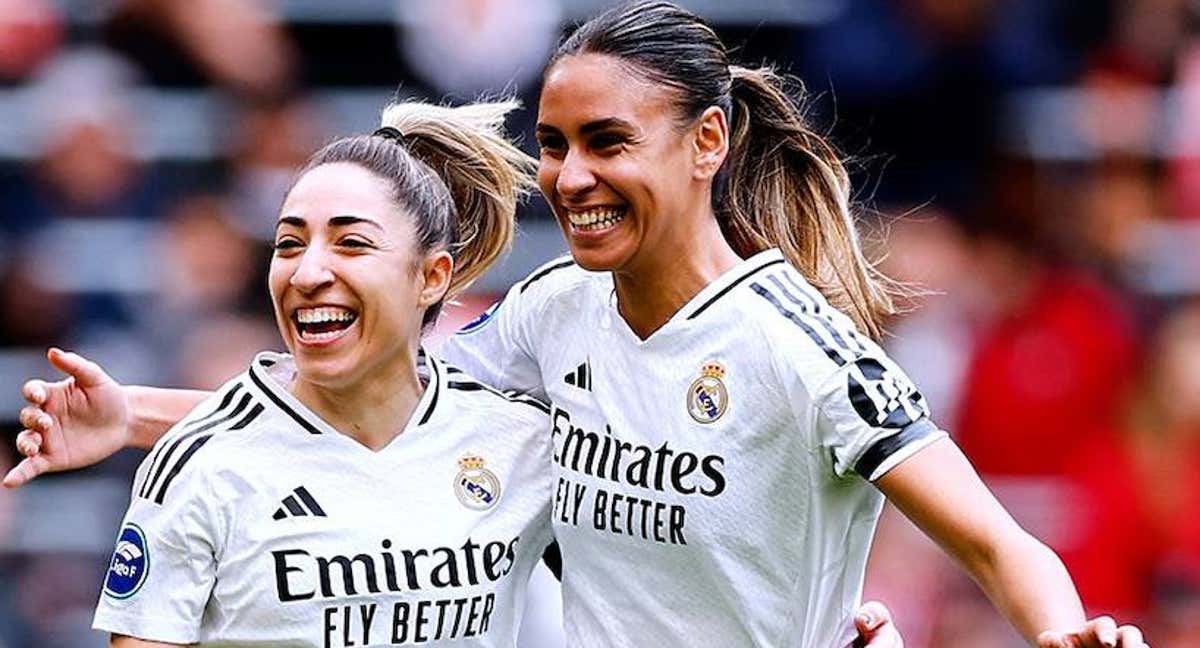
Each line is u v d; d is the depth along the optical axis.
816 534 12.80
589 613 13.20
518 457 13.35
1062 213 26.19
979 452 24.66
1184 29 27.34
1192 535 24.19
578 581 13.24
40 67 26.98
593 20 12.62
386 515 12.91
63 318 25.75
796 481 12.67
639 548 12.92
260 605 12.71
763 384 12.60
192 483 12.65
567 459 13.17
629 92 12.36
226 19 26.98
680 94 12.49
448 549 12.99
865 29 26.44
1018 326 25.00
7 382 25.53
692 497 12.70
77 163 26.34
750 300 12.71
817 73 26.48
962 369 24.91
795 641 12.97
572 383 13.23
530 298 13.75
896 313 17.08
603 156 12.41
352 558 12.79
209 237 25.92
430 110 13.95
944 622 22.50
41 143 26.41
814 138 13.55
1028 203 25.89
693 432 12.71
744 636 12.95
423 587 12.91
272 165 26.39
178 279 25.64
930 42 26.34
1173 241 26.28
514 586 13.41
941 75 26.23
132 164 26.44
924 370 24.88
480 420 13.29
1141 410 24.75
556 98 12.45
